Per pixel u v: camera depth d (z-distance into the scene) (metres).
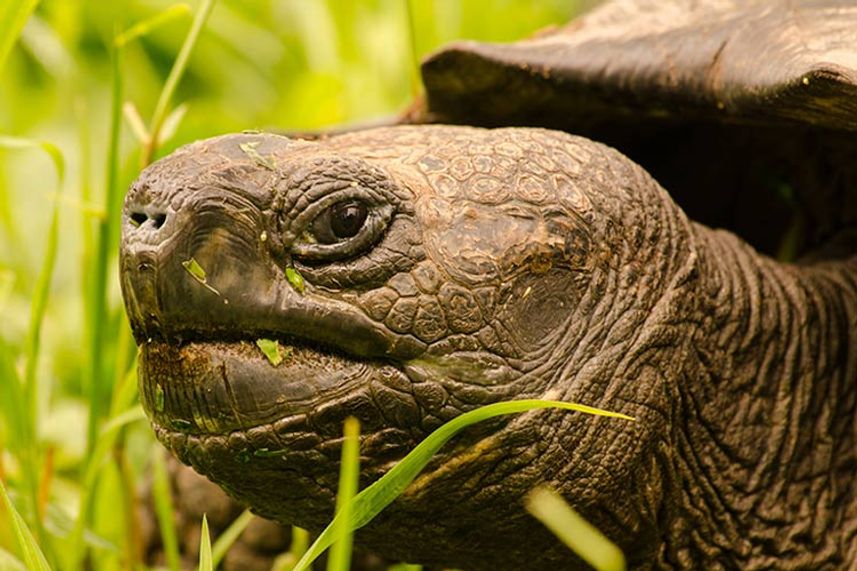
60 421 6.04
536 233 3.67
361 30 8.41
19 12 4.84
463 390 3.55
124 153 7.96
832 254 4.68
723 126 4.78
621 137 4.79
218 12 8.81
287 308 3.40
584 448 3.70
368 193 3.49
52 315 6.52
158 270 3.32
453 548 3.84
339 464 3.51
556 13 9.12
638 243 3.86
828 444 4.27
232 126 7.38
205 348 3.39
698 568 4.14
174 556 4.73
